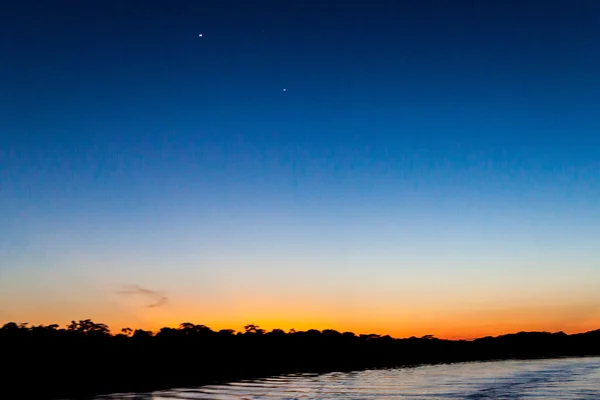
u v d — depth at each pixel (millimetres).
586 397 96000
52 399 100938
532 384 128875
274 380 148875
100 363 154125
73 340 156500
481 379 152250
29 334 148750
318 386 128125
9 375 128375
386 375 182250
